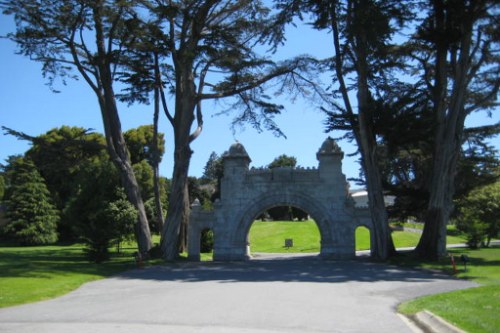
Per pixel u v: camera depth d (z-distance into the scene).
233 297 13.72
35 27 28.44
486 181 36.16
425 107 28.83
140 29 29.38
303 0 27.22
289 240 46.19
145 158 62.22
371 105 27.59
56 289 15.62
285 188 31.38
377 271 21.62
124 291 15.65
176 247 30.16
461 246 42.91
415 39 30.80
